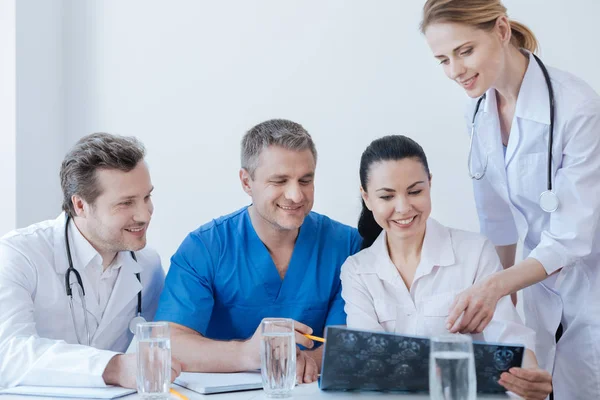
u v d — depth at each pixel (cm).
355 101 243
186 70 263
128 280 171
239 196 258
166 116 265
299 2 249
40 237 166
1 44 257
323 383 123
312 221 178
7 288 155
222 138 259
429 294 159
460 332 146
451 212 232
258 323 174
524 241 179
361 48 241
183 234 263
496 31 155
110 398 125
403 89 237
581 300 169
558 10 219
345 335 119
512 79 166
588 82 217
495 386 119
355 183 243
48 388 134
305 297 173
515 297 195
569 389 175
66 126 277
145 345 120
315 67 247
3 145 258
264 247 172
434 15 154
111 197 158
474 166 184
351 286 163
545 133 164
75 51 275
